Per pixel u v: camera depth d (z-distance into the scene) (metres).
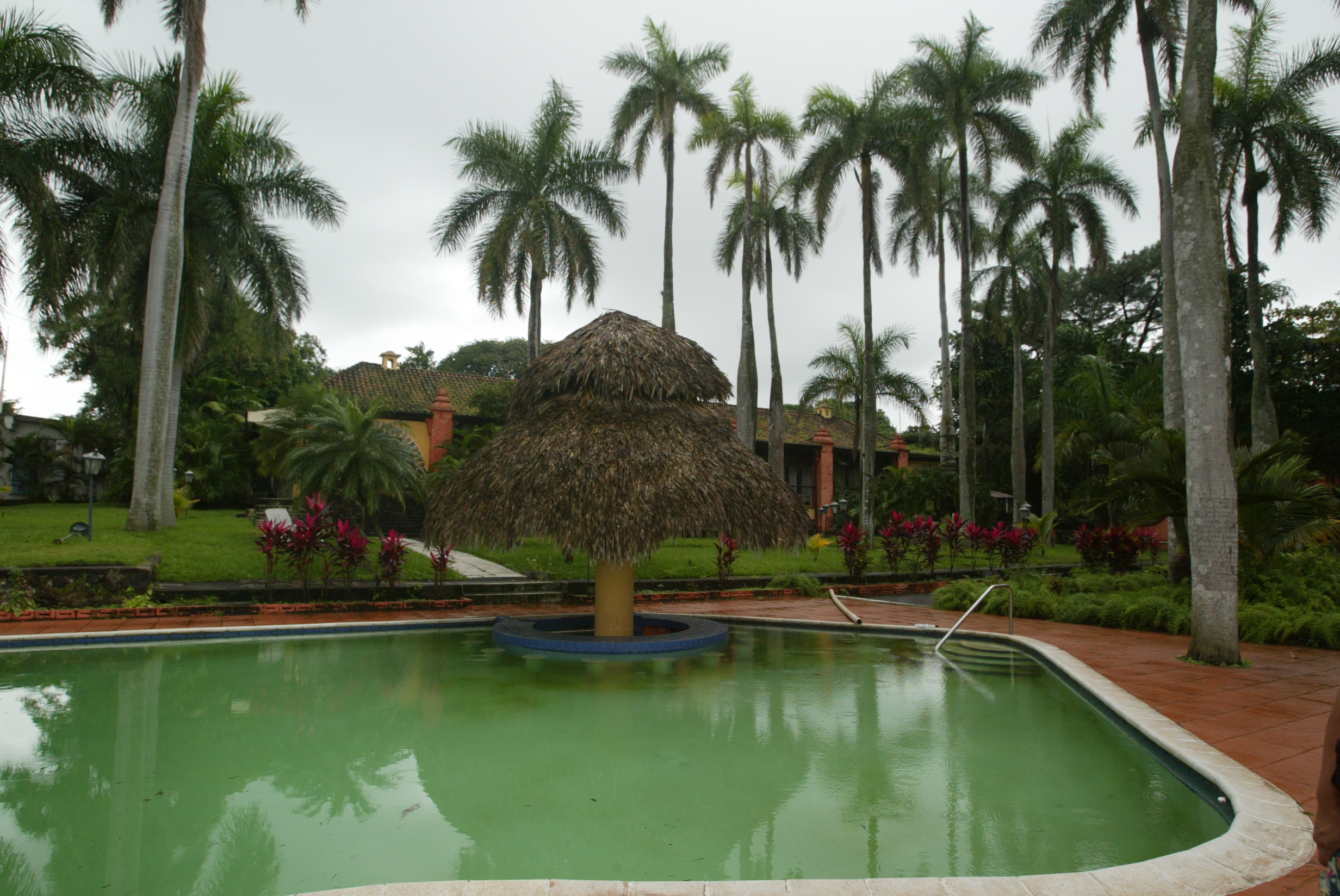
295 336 18.36
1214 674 7.08
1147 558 21.88
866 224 21.50
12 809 3.97
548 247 20.08
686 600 13.62
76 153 14.52
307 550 11.12
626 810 4.03
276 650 8.65
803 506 9.46
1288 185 18.08
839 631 10.55
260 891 3.07
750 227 22.12
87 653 8.24
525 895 2.71
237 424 24.92
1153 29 14.83
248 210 15.80
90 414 31.80
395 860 3.38
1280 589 10.35
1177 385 13.78
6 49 13.17
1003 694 6.75
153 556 11.53
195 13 13.80
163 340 13.80
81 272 14.85
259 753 4.95
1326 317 25.98
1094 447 23.94
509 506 8.28
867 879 2.87
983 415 33.19
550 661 8.16
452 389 26.41
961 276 21.86
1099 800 4.17
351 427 15.15
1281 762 4.44
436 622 10.17
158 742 5.16
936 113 21.75
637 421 8.84
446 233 20.27
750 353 22.02
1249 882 2.91
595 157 21.11
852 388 26.69
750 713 6.07
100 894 3.03
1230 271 25.69
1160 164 14.38
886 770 4.68
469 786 4.37
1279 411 25.34
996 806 4.08
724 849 3.51
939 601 12.61
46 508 20.52
